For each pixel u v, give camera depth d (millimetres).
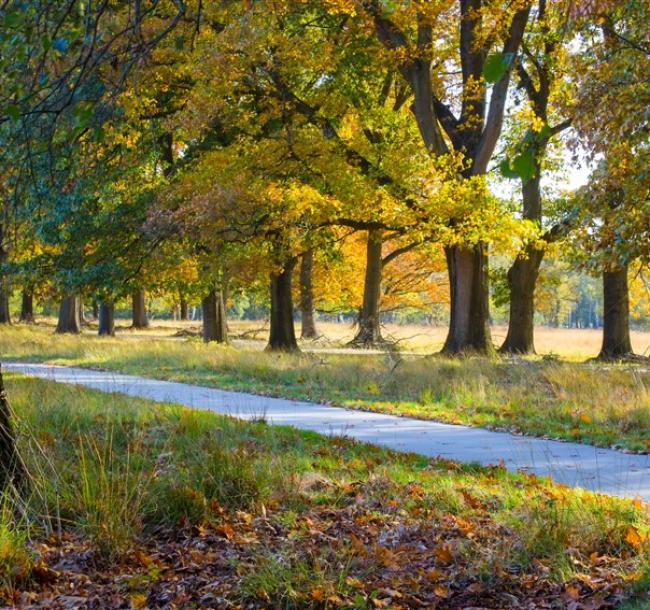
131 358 25906
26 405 11781
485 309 27828
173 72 23719
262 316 107188
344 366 20766
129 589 5605
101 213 27031
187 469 8008
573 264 21297
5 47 6246
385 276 51781
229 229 26922
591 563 5949
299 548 6227
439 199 24578
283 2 10891
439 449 10898
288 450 9898
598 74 17891
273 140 26203
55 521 6797
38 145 8352
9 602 5301
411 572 5867
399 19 23969
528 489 8117
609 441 11453
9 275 28984
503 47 26453
